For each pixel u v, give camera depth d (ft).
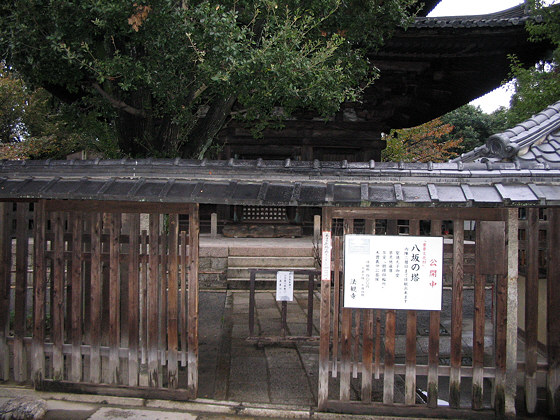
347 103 42.63
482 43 33.86
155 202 13.96
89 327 16.02
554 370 13.67
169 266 14.12
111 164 13.70
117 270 14.34
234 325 23.59
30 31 16.22
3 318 15.39
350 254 13.66
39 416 12.83
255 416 13.48
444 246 13.74
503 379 13.39
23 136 59.47
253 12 19.57
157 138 22.16
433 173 12.89
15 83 53.47
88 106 26.76
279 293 19.69
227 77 15.75
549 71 33.81
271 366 17.71
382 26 23.32
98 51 22.06
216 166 13.47
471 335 22.58
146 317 14.37
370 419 13.38
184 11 15.90
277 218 48.75
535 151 13.83
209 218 47.32
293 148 44.70
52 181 13.66
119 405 13.84
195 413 13.51
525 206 12.22
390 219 13.74
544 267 16.47
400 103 42.73
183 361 14.15
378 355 13.67
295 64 16.90
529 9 32.53
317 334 21.86
